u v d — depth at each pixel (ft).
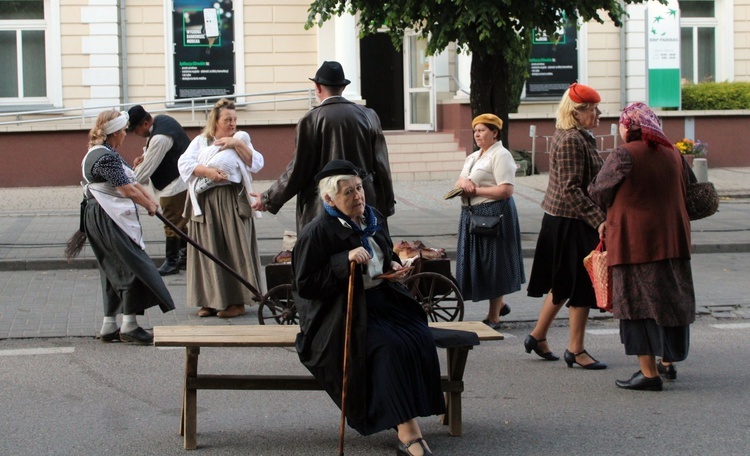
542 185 65.62
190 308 33.83
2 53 72.02
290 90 72.59
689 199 23.88
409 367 18.02
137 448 19.76
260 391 24.03
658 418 21.57
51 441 20.21
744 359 27.02
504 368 26.07
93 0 71.15
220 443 20.07
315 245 18.30
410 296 19.02
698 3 81.61
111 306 28.63
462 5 41.68
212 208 31.48
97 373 25.53
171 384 24.56
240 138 31.60
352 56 72.74
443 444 19.94
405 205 58.34
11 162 67.36
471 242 29.58
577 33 76.13
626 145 23.02
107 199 27.68
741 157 76.95
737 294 36.06
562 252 25.41
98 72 71.56
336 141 24.86
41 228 49.16
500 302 30.58
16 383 24.57
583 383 24.52
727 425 21.06
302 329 18.83
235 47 73.05
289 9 73.41
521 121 74.02
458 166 70.59
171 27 72.28
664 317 22.86
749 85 77.92
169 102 70.85
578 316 25.70
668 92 76.38
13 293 36.01
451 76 75.77
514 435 20.49
